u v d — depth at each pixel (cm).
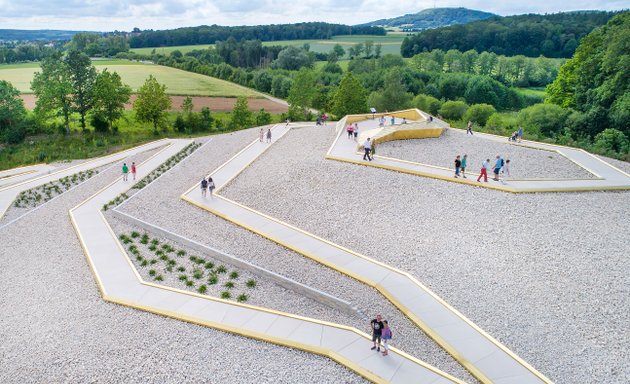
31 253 2967
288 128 5747
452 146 4322
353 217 3133
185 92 11069
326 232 2992
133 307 2338
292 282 2452
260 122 7906
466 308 2220
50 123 7650
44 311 2322
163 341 2070
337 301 2280
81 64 7044
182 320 2227
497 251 2653
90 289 2528
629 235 2783
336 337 2072
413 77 11450
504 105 10650
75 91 7050
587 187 3388
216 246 2895
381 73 11469
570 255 2589
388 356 1947
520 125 6812
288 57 14562
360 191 3425
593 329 2073
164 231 3083
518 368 1866
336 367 1903
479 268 2516
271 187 3672
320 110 9681
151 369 1895
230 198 3612
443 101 10075
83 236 3148
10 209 3847
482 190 3322
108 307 2350
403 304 2258
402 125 4572
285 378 1838
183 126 7431
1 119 6731
